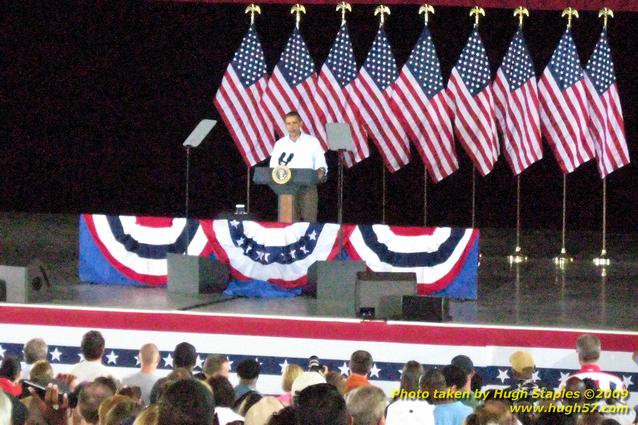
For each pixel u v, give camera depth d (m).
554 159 28.62
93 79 28.39
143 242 19.75
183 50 28.06
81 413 9.52
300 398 7.57
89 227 19.86
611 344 16.17
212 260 19.09
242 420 9.58
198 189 29.00
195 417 7.13
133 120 28.59
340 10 27.77
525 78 22.75
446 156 22.84
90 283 19.78
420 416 10.57
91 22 28.06
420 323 16.59
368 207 29.12
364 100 23.12
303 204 20.00
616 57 27.31
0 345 17.17
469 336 16.50
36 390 10.43
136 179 28.92
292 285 19.30
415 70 22.84
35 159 29.03
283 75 23.41
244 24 27.83
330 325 16.73
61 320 17.05
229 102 23.44
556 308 18.09
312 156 20.59
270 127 23.39
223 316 16.88
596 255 24.16
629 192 28.38
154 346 13.16
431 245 19.08
